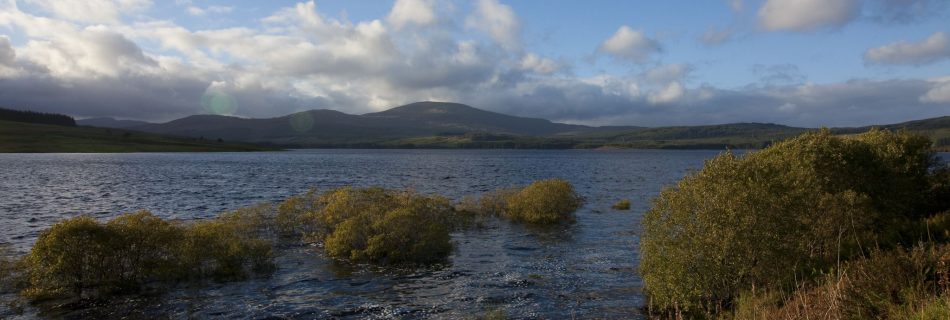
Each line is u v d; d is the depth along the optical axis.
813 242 17.88
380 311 16.78
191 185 67.38
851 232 18.28
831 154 22.41
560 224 35.38
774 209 14.88
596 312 16.64
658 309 16.70
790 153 23.08
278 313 16.48
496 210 39.22
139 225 19.44
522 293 18.80
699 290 14.84
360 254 23.88
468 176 92.81
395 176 91.19
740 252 14.70
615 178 90.06
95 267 18.14
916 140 26.62
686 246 15.32
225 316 16.16
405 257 23.86
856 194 19.31
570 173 105.00
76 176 81.94
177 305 17.11
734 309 14.26
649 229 16.61
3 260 19.70
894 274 10.59
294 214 29.69
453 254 25.42
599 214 41.09
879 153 24.84
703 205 15.29
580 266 23.02
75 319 15.65
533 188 38.16
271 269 21.94
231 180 77.44
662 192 16.62
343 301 17.78
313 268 22.22
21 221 35.09
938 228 17.67
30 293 17.31
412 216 24.31
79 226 17.84
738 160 16.55
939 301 8.59
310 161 163.38
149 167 111.94
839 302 9.69
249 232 28.31
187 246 20.31
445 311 16.80
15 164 118.25
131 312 16.36
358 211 26.78
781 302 13.40
